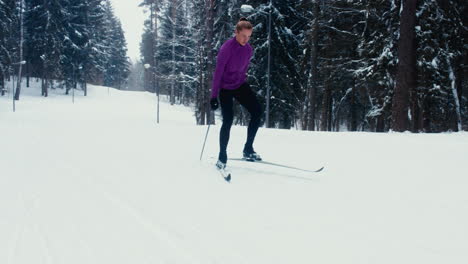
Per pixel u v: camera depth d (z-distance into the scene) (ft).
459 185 10.05
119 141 23.20
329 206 8.12
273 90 60.54
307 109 69.41
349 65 56.24
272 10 58.29
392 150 17.33
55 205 8.23
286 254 5.59
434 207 7.98
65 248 5.81
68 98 136.46
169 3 107.76
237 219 7.25
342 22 57.47
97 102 137.39
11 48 102.32
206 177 11.24
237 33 11.69
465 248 5.76
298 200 8.63
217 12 65.16
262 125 62.54
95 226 6.85
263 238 6.25
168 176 11.43
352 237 6.27
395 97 33.35
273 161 14.26
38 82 147.95
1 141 24.00
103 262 5.32
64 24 130.31
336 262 5.31
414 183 10.34
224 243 6.03
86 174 11.98
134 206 8.16
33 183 10.59
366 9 45.85
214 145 20.04
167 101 165.99
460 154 15.96
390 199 8.67
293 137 24.11
